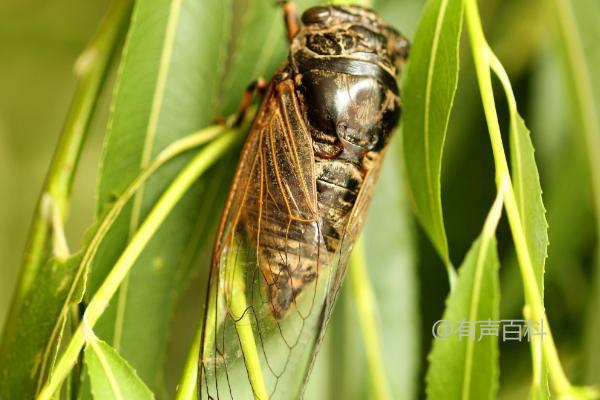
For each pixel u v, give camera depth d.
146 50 0.25
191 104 0.25
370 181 0.25
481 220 0.29
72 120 0.25
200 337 0.23
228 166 0.25
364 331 0.26
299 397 0.24
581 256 0.28
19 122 0.43
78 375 0.24
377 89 0.25
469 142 0.29
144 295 0.25
